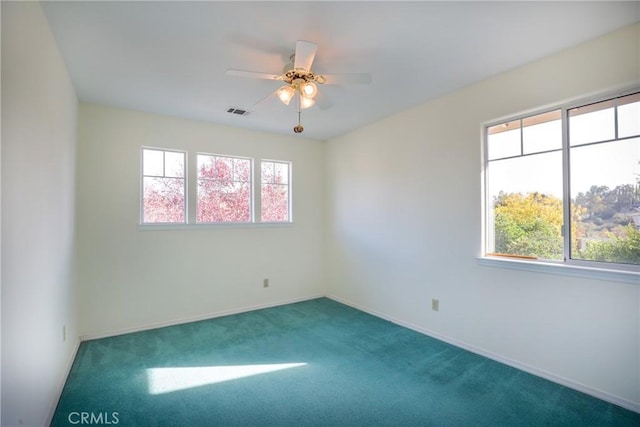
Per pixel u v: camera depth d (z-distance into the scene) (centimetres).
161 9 184
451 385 238
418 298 349
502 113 272
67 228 261
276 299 456
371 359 282
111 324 340
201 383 242
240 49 229
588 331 224
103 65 251
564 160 242
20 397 146
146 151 369
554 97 240
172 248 378
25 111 155
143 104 336
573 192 239
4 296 127
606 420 196
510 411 206
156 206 374
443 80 285
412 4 181
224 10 186
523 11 189
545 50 234
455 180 311
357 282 437
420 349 302
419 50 233
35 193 170
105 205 338
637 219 210
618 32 210
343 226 462
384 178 393
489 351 283
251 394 227
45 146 190
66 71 253
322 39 218
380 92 310
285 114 372
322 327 364
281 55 238
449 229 317
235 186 429
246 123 407
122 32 207
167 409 209
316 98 259
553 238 251
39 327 175
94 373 256
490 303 283
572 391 228
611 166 221
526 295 258
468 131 299
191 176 391
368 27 204
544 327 247
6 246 129
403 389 233
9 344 132
